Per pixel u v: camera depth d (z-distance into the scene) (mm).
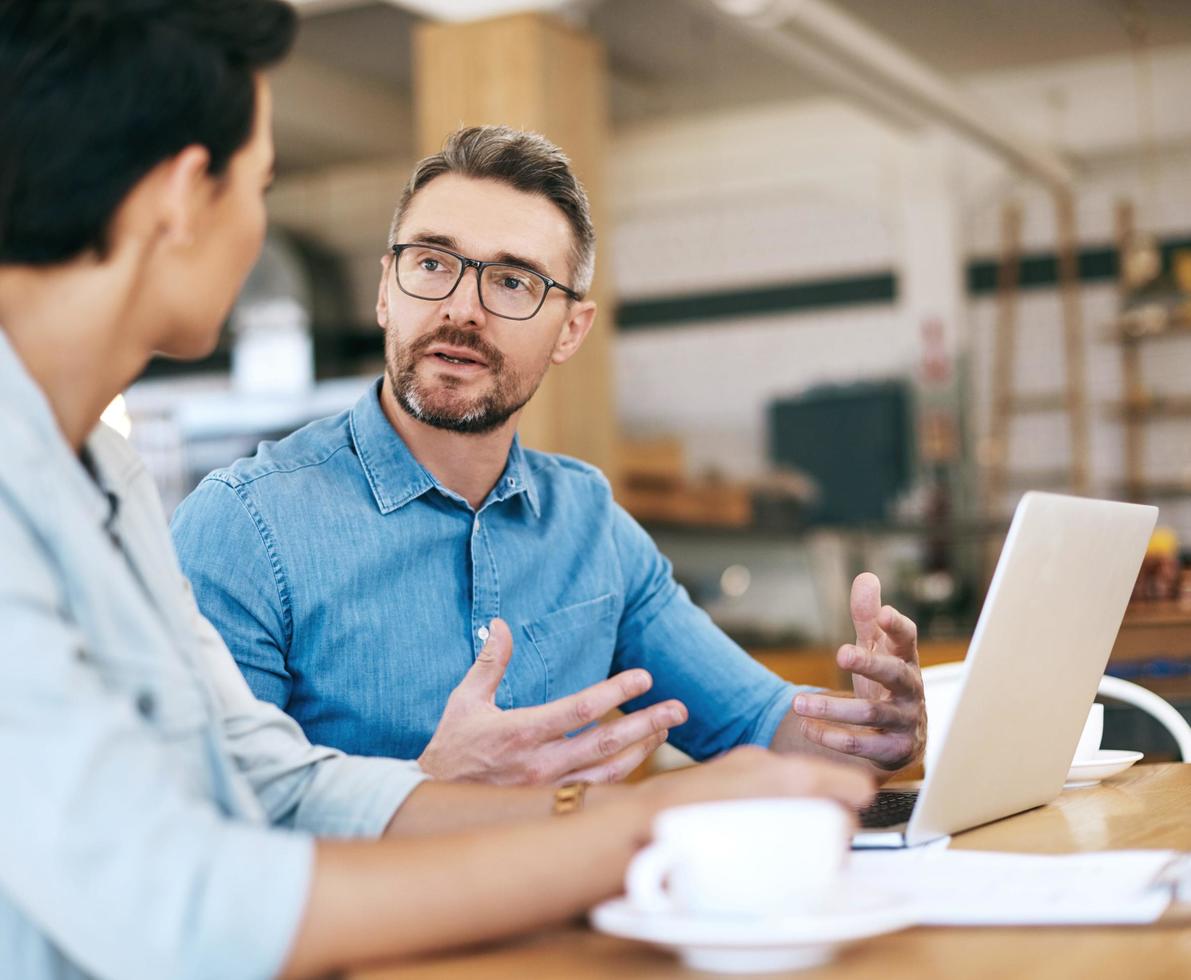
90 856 765
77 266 899
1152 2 7863
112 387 961
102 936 771
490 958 846
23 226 874
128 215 898
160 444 7473
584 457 5500
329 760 1156
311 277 10609
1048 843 1209
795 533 5656
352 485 1696
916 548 8438
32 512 869
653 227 10773
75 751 775
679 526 5395
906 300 9680
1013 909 899
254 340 10328
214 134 913
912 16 7973
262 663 1603
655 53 8523
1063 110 9227
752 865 802
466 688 1342
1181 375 9391
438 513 1721
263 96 959
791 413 9883
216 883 781
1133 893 933
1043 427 9750
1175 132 8984
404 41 8242
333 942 795
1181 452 9398
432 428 1697
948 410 9461
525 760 1292
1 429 865
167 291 936
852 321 10211
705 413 10625
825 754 1616
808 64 7402
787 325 10406
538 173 1727
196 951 771
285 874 797
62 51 861
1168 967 804
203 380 10367
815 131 9812
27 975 852
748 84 9242
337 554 1648
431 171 1744
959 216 9641
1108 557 1331
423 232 1693
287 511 1644
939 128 8961
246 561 1609
